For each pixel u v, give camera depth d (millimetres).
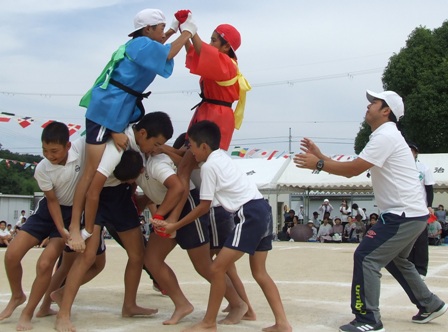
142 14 5023
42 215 5086
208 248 5215
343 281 7965
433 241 17703
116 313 5648
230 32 5445
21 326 4793
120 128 4816
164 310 5859
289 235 19125
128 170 4844
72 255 5445
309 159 4957
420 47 26203
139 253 5297
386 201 4914
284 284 7656
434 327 5023
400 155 4875
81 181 4812
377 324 4738
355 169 4859
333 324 5125
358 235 17906
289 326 4703
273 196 26938
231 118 5328
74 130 11508
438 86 25250
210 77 5113
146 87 4973
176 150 5172
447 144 25453
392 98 5004
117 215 5137
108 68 4840
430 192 8039
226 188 4660
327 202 21188
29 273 8688
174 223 4766
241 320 5281
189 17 4902
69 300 4824
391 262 5227
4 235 17062
